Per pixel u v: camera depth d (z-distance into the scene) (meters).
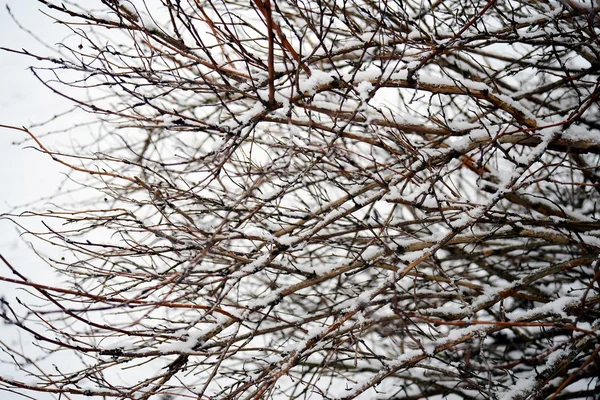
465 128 3.75
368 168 3.84
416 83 3.43
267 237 3.22
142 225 3.25
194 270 3.34
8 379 2.84
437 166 3.61
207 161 2.99
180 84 3.27
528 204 4.06
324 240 3.73
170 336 3.26
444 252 5.48
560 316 3.45
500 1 4.52
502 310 3.60
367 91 3.18
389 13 3.72
